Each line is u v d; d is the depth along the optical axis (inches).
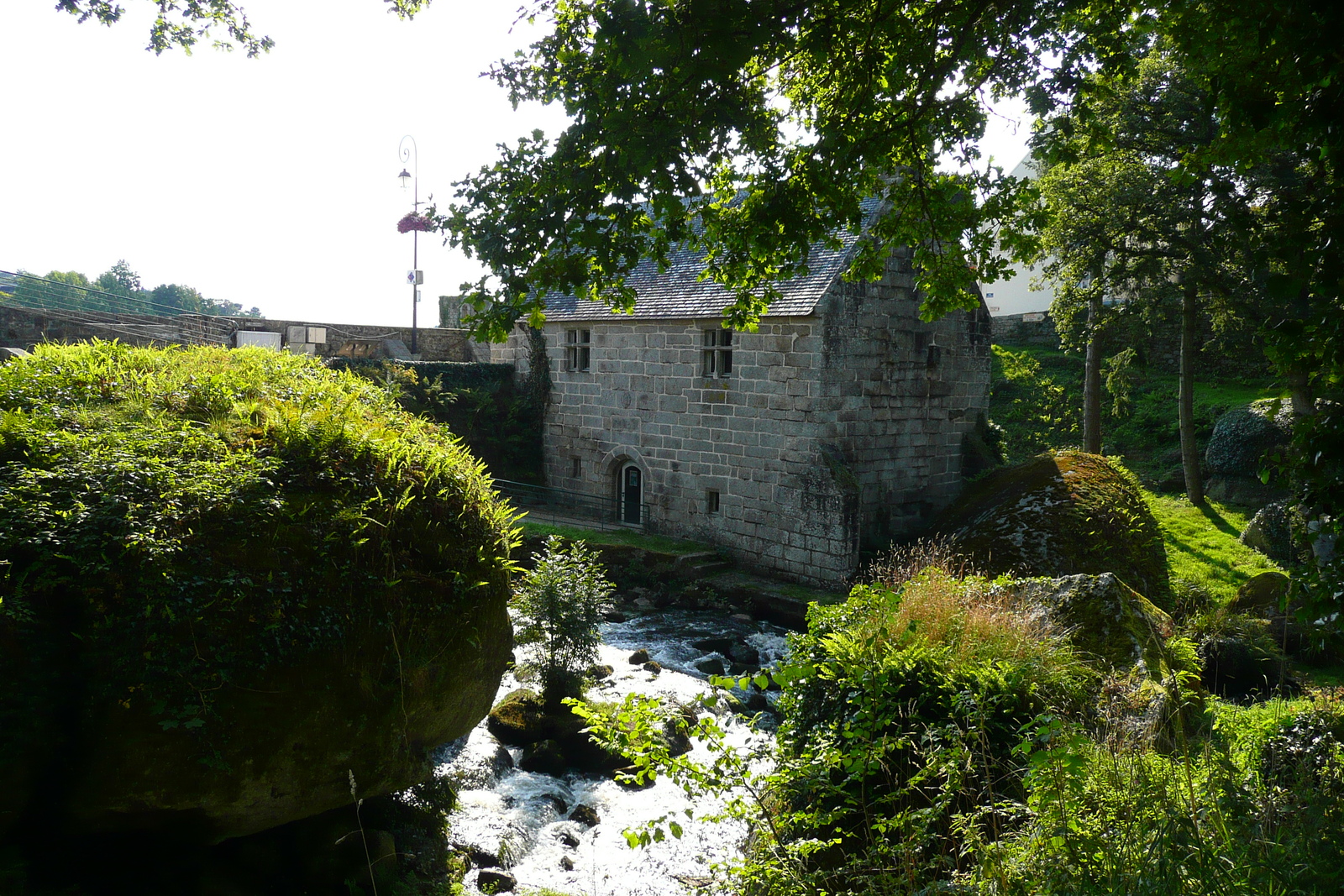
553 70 229.6
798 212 255.3
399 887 261.4
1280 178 612.1
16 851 199.2
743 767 188.5
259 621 221.5
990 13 247.9
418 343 1179.3
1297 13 149.1
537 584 447.8
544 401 959.6
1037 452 1091.3
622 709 185.6
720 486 790.5
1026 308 1694.1
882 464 775.7
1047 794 166.7
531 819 352.2
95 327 822.5
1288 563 685.3
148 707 205.3
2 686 193.6
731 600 707.4
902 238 304.5
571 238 215.8
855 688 279.3
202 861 231.1
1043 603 370.6
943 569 409.7
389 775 249.8
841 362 725.9
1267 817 149.1
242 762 216.2
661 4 194.5
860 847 246.1
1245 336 800.3
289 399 294.2
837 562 701.9
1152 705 275.7
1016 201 288.8
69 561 205.3
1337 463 153.6
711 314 775.1
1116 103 710.5
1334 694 311.6
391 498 264.7
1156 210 725.9
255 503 233.3
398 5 307.9
